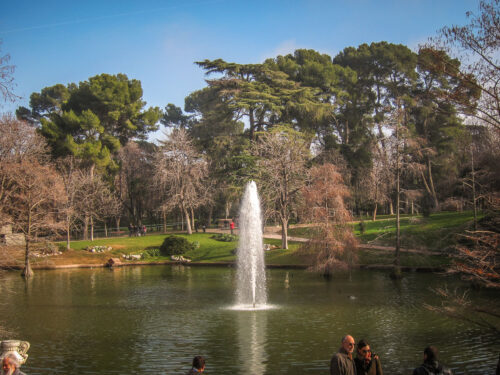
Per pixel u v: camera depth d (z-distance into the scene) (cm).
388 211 8138
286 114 6656
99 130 7244
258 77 6756
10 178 4575
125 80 8625
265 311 2819
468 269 1706
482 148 4566
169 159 6919
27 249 4625
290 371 1739
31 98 9750
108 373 1747
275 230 6619
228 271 4847
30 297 3403
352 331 2309
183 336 2275
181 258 5609
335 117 7706
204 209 8125
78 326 2505
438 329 2311
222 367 1798
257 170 5834
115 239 6500
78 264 5353
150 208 8350
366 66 7900
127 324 2542
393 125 4275
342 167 6706
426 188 6756
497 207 1906
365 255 4788
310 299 3181
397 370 1716
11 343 1098
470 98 1648
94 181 6800
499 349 1959
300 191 5372
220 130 6856
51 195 5122
